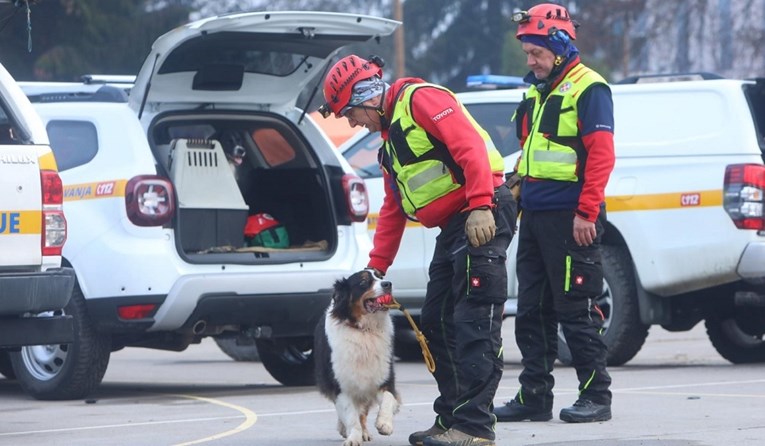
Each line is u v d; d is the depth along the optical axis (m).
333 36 17.83
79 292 17.41
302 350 19.70
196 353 28.58
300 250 18.25
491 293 11.88
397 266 22.55
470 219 11.58
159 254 17.00
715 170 19.73
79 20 72.94
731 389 17.34
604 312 20.94
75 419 15.73
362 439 13.04
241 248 18.16
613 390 17.36
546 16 14.34
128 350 29.64
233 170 19.00
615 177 20.61
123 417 15.84
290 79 18.84
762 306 20.20
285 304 17.75
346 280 13.11
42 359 18.02
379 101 12.18
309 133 19.09
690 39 93.56
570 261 14.23
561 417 14.42
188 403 17.36
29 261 14.62
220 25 16.89
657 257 20.17
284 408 16.52
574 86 14.22
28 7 15.68
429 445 12.12
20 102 15.05
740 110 19.80
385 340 13.08
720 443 12.52
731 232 19.50
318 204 18.81
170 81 17.88
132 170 17.28
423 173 12.00
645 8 94.56
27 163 14.66
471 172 11.55
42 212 14.74
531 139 14.58
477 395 11.96
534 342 14.61
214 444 13.27
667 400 16.12
